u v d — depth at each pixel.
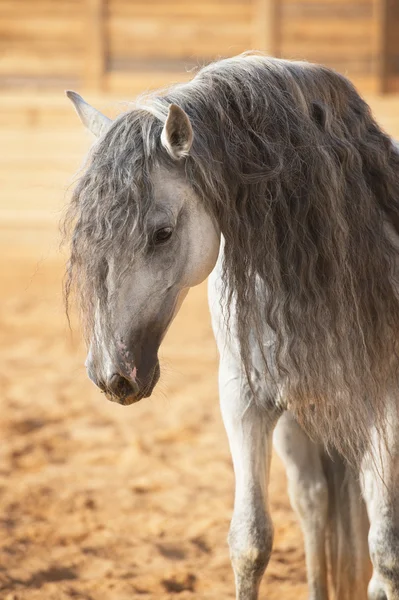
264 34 28.12
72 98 5.45
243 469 5.77
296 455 6.47
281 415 6.06
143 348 4.88
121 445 12.02
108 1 28.12
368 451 5.55
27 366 16.33
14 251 24.50
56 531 9.00
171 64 28.53
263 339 5.38
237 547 5.72
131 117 4.89
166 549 8.69
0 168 25.38
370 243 5.22
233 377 5.71
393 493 5.54
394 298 5.32
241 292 5.04
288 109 5.09
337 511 6.55
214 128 4.98
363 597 6.55
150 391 4.97
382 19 27.94
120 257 4.61
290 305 5.09
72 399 14.23
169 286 4.89
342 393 5.29
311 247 5.05
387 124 25.11
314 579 6.55
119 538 8.86
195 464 11.23
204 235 4.99
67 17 28.38
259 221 4.99
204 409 13.62
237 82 5.09
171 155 4.75
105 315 4.71
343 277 5.10
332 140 5.19
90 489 10.31
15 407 13.75
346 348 5.18
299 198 5.04
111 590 7.66
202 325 19.34
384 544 5.50
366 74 28.39
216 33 28.30
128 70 28.59
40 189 25.05
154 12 28.23
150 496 10.14
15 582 7.82
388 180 5.39
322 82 5.30
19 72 28.70
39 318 19.75
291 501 6.58
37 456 11.45
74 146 25.42
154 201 4.72
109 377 4.79
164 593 7.68
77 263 4.68
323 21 28.14
